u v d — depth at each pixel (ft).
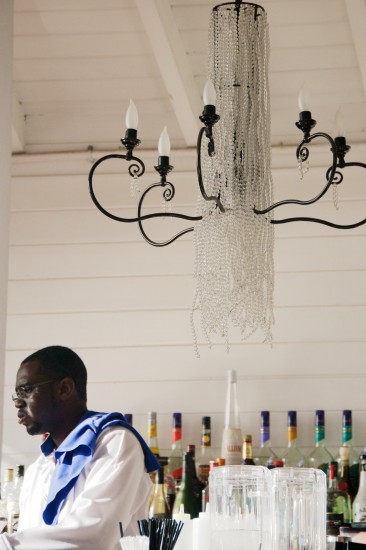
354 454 13.80
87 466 10.03
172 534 7.00
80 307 14.98
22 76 14.65
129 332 14.84
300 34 13.73
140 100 15.07
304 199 14.99
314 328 14.56
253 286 9.19
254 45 9.74
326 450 13.76
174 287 14.92
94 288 15.03
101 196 15.29
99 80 14.70
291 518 7.21
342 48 13.92
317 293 14.67
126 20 13.53
